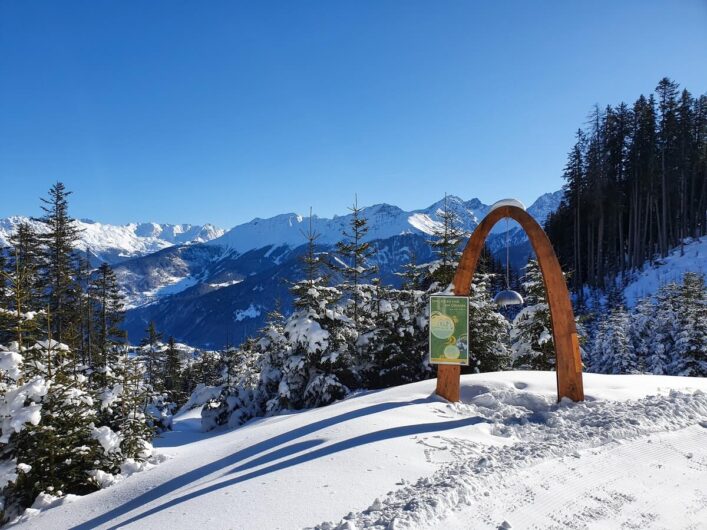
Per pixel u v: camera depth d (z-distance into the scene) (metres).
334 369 17.17
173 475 7.88
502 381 11.41
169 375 45.62
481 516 4.68
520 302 10.06
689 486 5.91
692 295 27.58
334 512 4.84
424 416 9.03
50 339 9.70
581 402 9.60
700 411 8.57
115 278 33.53
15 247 22.58
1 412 8.38
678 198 55.59
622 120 55.50
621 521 4.91
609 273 52.41
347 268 19.58
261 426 12.38
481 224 10.84
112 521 6.11
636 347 31.38
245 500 5.27
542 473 5.87
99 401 10.74
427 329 16.94
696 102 56.97
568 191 58.53
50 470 8.86
